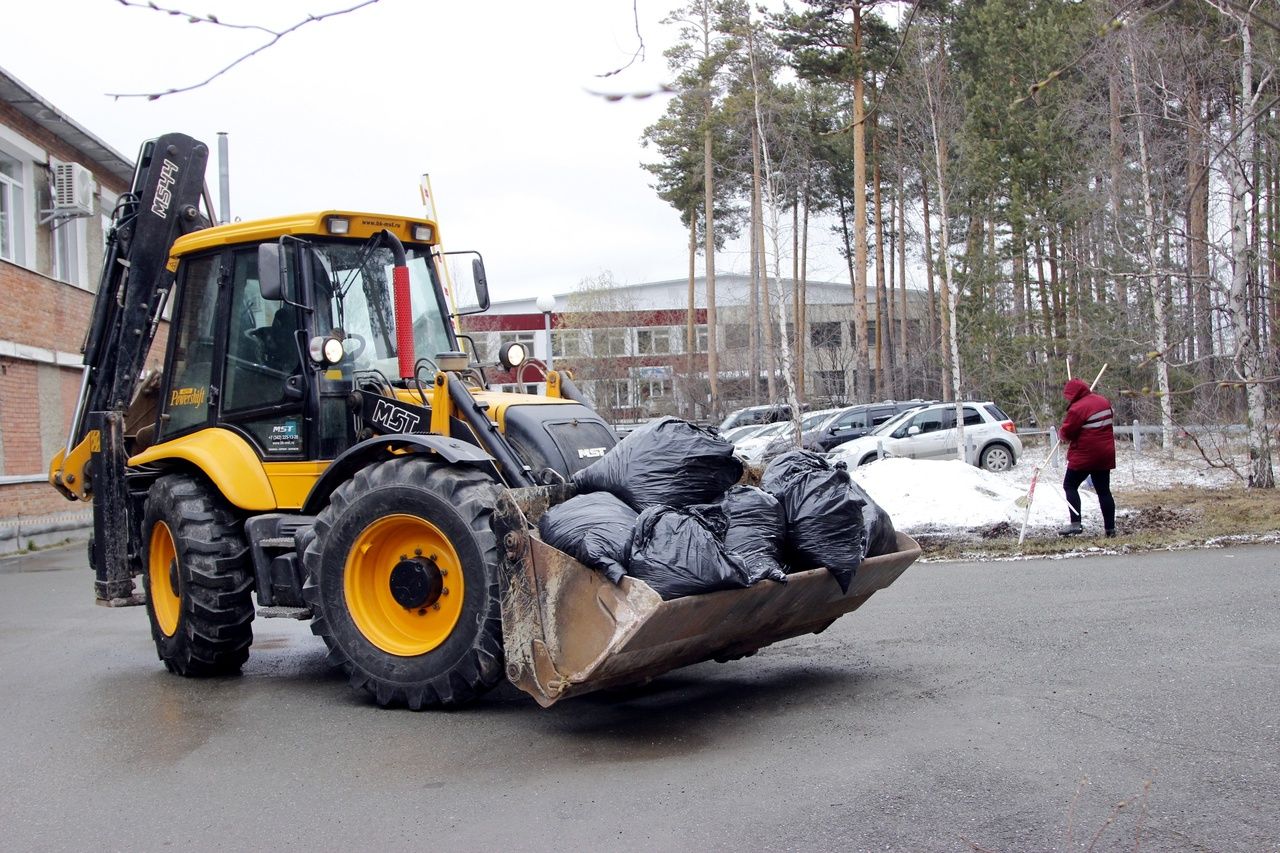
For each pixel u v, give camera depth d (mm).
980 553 12305
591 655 5434
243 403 7707
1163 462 21703
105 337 8930
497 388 8484
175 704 6941
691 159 37000
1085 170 24484
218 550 7488
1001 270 31719
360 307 7605
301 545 6938
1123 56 17234
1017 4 24656
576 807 4719
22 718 6680
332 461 7156
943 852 4074
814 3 11258
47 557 17406
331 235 7539
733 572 5551
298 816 4785
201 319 8148
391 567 6629
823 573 6328
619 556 5477
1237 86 17406
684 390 41625
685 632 5699
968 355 30250
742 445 29328
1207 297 17453
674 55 25078
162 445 8141
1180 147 19875
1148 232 20031
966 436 24641
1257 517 14094
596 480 6352
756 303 37406
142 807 4984
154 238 8742
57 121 21047
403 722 6238
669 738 5711
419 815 4727
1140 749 5172
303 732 6121
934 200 31000
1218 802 4480
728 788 4863
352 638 6555
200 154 9023
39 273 20828
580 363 49688
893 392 38719
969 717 5812
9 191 20859
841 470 6660
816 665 7297
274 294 6910
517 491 6012
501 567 5762
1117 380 24328
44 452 21234
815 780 4906
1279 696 5980
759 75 24531
